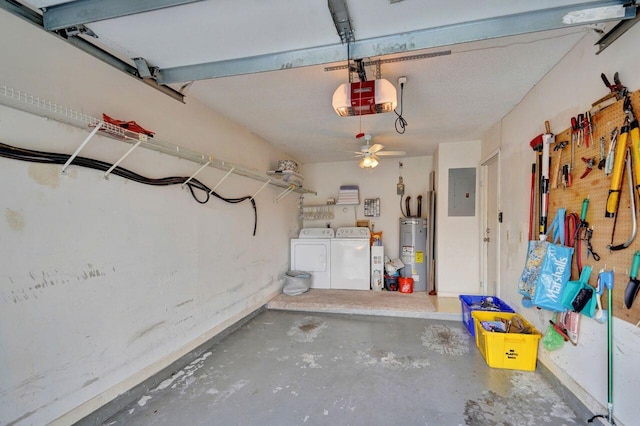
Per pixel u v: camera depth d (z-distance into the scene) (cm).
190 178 254
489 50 195
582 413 183
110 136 184
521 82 242
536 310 248
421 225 490
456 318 366
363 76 208
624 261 152
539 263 223
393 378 233
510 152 304
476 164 421
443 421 183
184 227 259
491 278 384
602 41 165
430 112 309
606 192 164
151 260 224
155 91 230
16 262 145
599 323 171
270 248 435
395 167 542
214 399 208
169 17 139
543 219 225
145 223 219
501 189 331
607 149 164
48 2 133
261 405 201
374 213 543
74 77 171
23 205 147
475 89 254
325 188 576
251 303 377
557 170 212
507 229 314
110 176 192
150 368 222
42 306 155
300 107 294
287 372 244
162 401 206
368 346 293
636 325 143
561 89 209
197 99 275
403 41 155
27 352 149
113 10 131
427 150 479
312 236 524
